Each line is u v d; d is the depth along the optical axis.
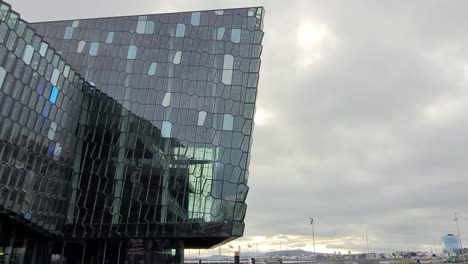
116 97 48.28
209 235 42.09
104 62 50.31
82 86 48.09
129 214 43.62
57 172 41.94
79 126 46.84
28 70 35.62
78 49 51.59
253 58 48.28
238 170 43.97
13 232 41.56
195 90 47.50
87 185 44.91
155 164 44.94
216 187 43.47
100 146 46.25
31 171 37.22
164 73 48.78
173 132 45.88
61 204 42.94
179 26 51.06
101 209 44.06
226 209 42.75
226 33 49.81
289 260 130.75
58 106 41.81
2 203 33.22
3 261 42.06
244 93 46.84
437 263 104.19
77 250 47.59
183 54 49.47
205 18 51.03
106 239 46.47
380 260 115.62
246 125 45.62
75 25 53.22
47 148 39.97
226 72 47.88
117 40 51.34
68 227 43.69
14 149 34.34
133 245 49.19
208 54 49.06
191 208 43.00
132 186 44.47
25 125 35.94
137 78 48.97
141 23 51.94
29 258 44.56
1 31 31.75
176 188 43.81
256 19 50.09
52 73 39.97
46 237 44.56
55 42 52.41
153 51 50.16
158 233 42.72
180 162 44.66
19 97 34.62
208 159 44.53
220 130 45.47
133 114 47.25
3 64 32.09
